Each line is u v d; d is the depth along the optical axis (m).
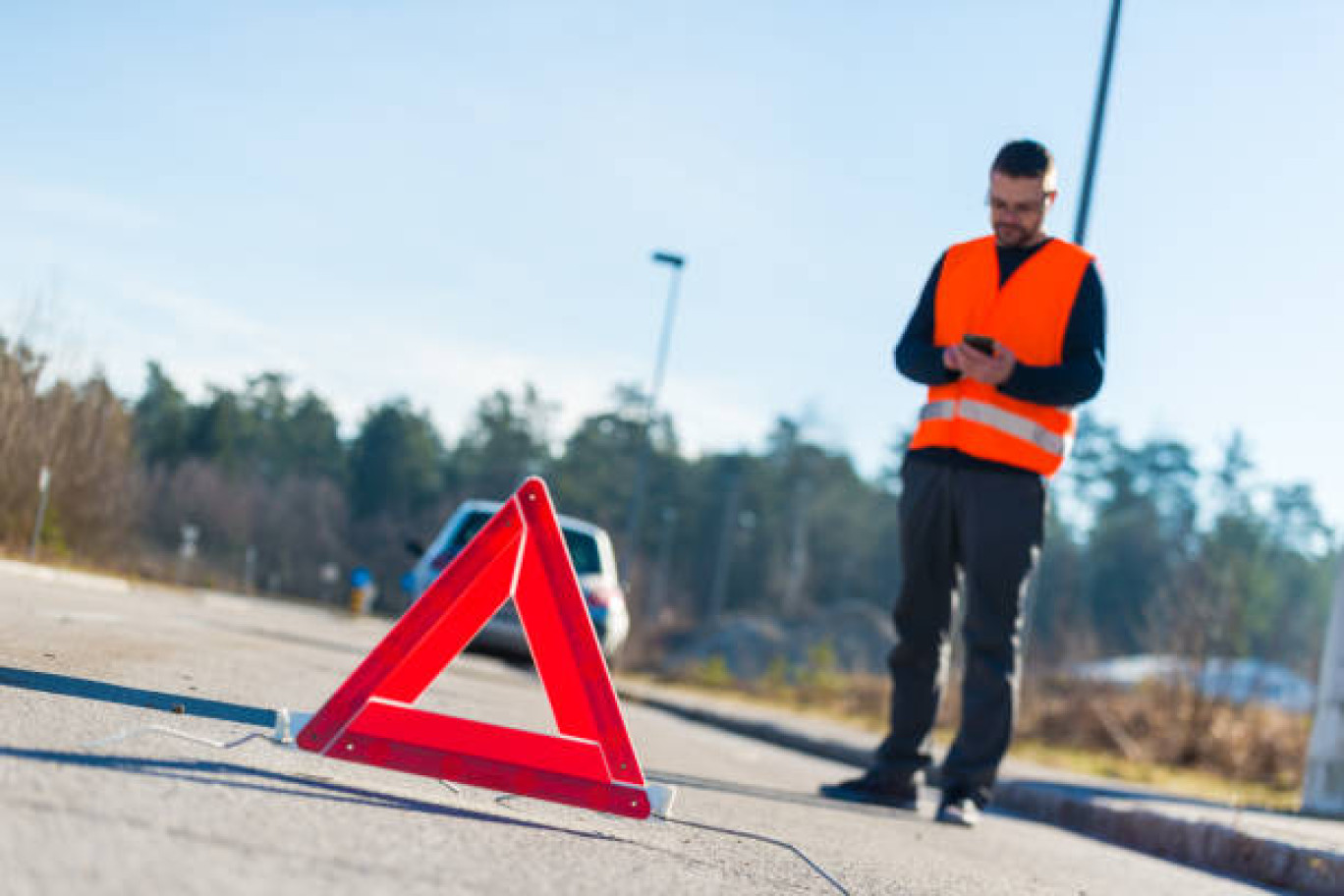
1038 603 80.62
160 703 4.16
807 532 104.12
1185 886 5.50
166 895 2.01
